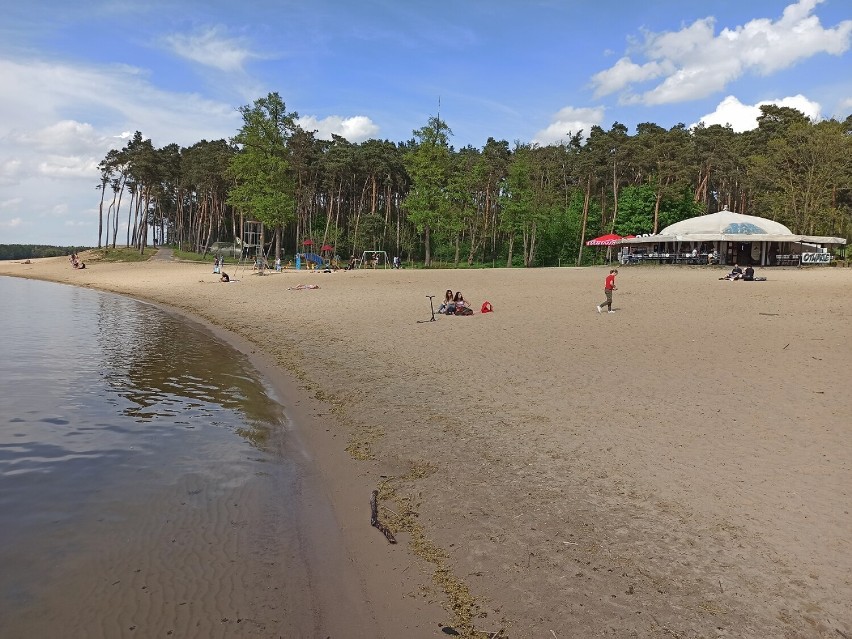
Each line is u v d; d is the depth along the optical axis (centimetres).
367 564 491
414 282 3481
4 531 539
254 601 436
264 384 1173
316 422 909
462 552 500
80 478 673
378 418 901
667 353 1245
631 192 6512
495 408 910
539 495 597
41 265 7188
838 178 5469
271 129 5253
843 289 2336
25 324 2153
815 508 536
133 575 469
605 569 459
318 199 9319
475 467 683
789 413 811
